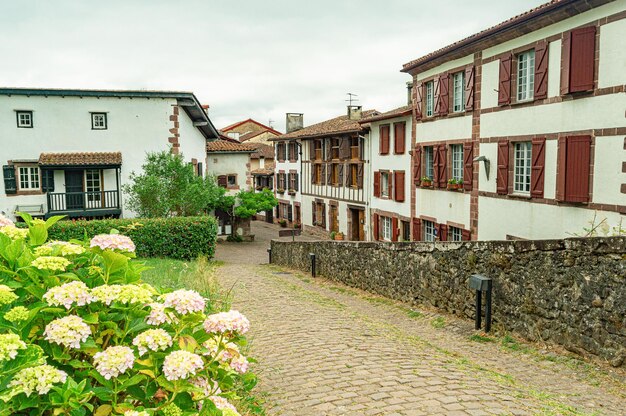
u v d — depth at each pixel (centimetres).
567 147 1345
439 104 2017
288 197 4409
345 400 494
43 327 278
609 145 1231
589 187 1295
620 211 1205
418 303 1145
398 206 2588
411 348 734
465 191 1878
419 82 2209
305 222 4069
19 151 2336
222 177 3862
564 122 1372
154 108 2500
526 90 1548
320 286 1592
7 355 231
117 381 271
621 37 1184
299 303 1181
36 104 2339
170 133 2531
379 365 618
